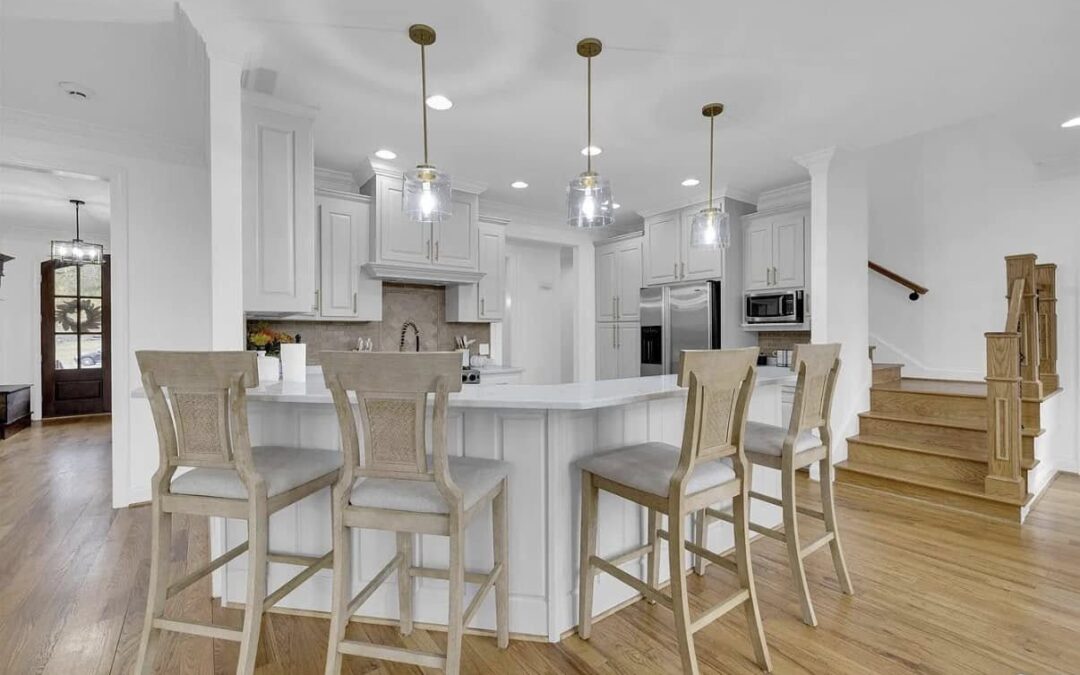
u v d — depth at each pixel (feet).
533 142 10.81
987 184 13.99
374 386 4.60
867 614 6.49
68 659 5.58
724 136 10.55
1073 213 12.57
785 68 7.82
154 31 6.95
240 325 6.95
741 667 5.52
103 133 10.28
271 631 6.22
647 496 5.39
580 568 6.12
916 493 10.66
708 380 5.11
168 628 5.11
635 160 12.01
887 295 15.84
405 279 13.10
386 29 6.66
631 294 17.58
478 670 5.53
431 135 10.37
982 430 10.80
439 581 6.39
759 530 6.87
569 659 5.72
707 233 9.73
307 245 8.55
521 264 19.54
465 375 13.29
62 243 16.65
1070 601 6.73
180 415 5.11
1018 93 8.73
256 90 8.18
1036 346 11.20
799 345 6.40
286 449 6.31
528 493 6.21
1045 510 10.04
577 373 19.31
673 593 5.09
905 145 15.46
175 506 5.18
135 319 10.73
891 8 6.35
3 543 8.65
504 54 7.29
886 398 12.71
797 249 13.38
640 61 7.55
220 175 6.82
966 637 5.98
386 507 4.81
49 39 7.13
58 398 21.36
